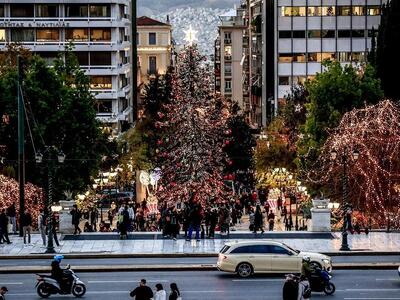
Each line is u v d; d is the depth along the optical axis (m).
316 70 141.38
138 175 102.06
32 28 127.12
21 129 65.94
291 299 37.44
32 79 81.69
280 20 141.12
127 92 140.25
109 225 71.69
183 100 94.88
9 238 62.50
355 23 140.50
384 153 72.00
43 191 79.31
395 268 51.50
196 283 47.50
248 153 112.94
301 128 87.19
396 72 91.88
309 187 78.81
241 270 49.06
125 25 137.62
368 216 71.12
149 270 51.22
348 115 75.88
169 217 62.72
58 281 44.50
